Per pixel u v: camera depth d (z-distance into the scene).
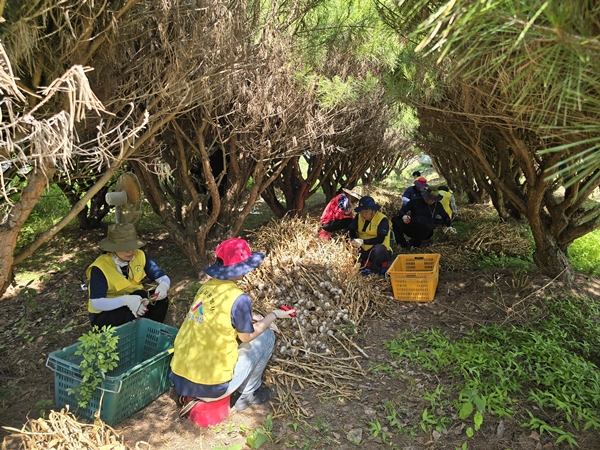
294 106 5.16
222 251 3.41
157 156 4.83
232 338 3.26
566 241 5.30
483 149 5.73
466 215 9.03
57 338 4.65
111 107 3.61
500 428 3.17
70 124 2.05
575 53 1.32
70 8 2.61
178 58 3.18
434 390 3.63
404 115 5.86
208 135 5.67
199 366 3.21
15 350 4.46
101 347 3.17
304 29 4.56
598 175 1.21
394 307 5.11
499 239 6.75
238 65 3.81
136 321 3.97
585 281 5.50
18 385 3.91
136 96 3.46
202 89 3.54
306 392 3.65
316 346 4.14
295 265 5.07
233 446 2.91
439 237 7.53
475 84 3.04
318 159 7.38
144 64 3.43
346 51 4.73
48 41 2.67
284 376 3.78
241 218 5.97
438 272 5.67
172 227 5.75
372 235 5.91
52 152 2.07
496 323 4.60
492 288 5.30
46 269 6.30
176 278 5.90
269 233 6.33
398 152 10.12
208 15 3.16
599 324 4.52
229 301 3.25
